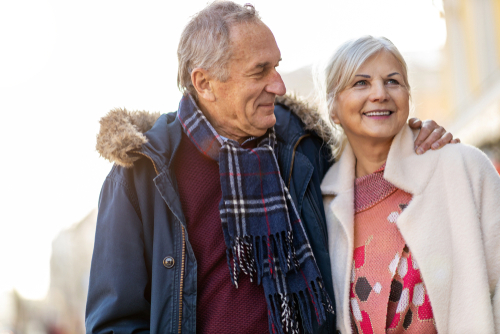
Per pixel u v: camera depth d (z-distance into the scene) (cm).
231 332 181
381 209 191
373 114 184
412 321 181
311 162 209
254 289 184
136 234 188
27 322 1136
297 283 183
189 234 190
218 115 197
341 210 192
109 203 193
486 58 723
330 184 203
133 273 183
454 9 797
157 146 190
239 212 185
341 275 190
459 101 794
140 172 193
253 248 185
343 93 189
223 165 188
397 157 187
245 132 200
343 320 187
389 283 181
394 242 184
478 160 181
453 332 173
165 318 178
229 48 185
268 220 186
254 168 191
